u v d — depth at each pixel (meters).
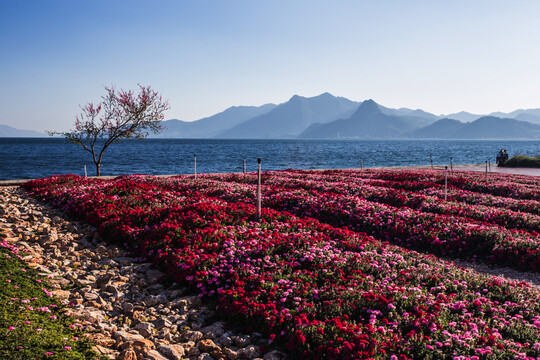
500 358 5.88
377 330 6.47
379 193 20.22
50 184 21.17
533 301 8.12
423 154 121.88
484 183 25.67
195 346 6.63
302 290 7.89
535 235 13.43
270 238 10.73
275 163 78.00
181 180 23.84
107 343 6.24
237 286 8.16
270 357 6.18
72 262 10.06
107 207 14.13
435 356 6.03
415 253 11.27
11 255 9.34
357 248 11.02
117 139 31.27
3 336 5.52
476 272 10.76
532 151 157.12
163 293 8.69
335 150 152.88
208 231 10.79
